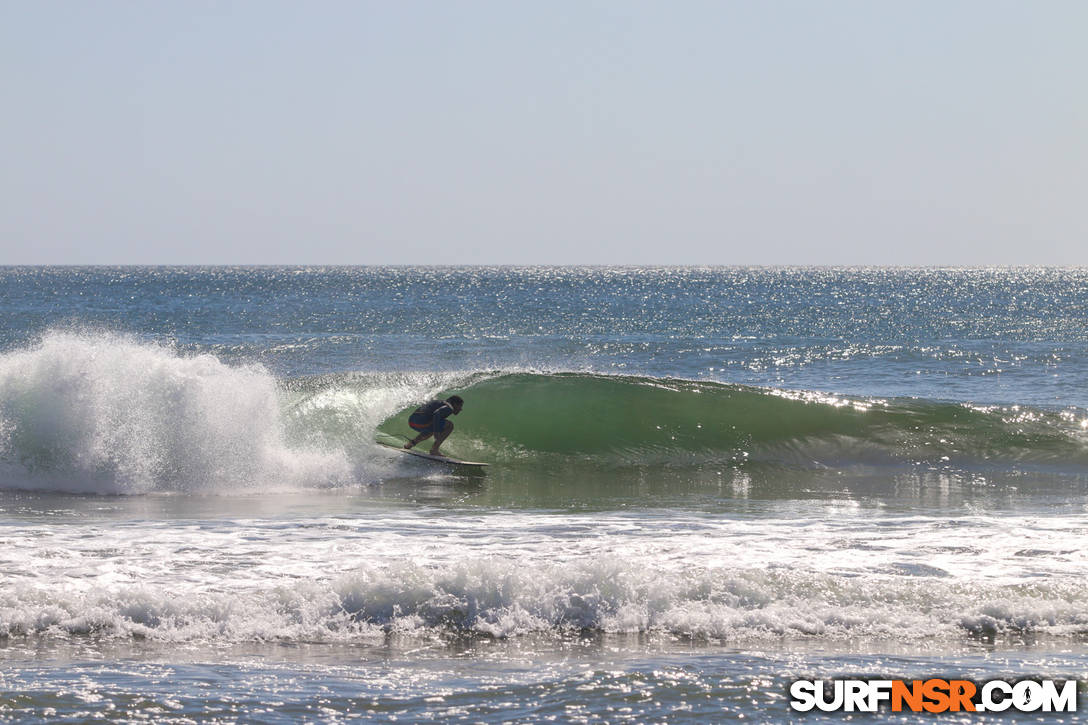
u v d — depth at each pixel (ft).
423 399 228.84
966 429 226.38
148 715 76.89
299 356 482.69
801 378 433.48
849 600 105.19
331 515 154.61
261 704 79.51
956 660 91.35
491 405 230.48
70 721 75.36
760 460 212.23
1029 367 462.19
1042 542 134.72
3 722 74.74
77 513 154.71
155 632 96.48
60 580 110.83
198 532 139.54
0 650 91.40
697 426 225.15
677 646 95.20
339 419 212.64
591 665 89.45
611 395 237.25
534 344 560.61
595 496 175.32
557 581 104.94
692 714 78.23
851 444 219.82
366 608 101.71
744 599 104.58
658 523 149.48
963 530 143.84
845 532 142.20
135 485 178.70
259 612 100.01
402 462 197.88
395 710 78.69
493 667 88.99
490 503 167.63
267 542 132.87
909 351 537.65
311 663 89.66
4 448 180.86
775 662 90.43
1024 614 102.27
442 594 102.99
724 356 517.96
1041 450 216.54
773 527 146.30
